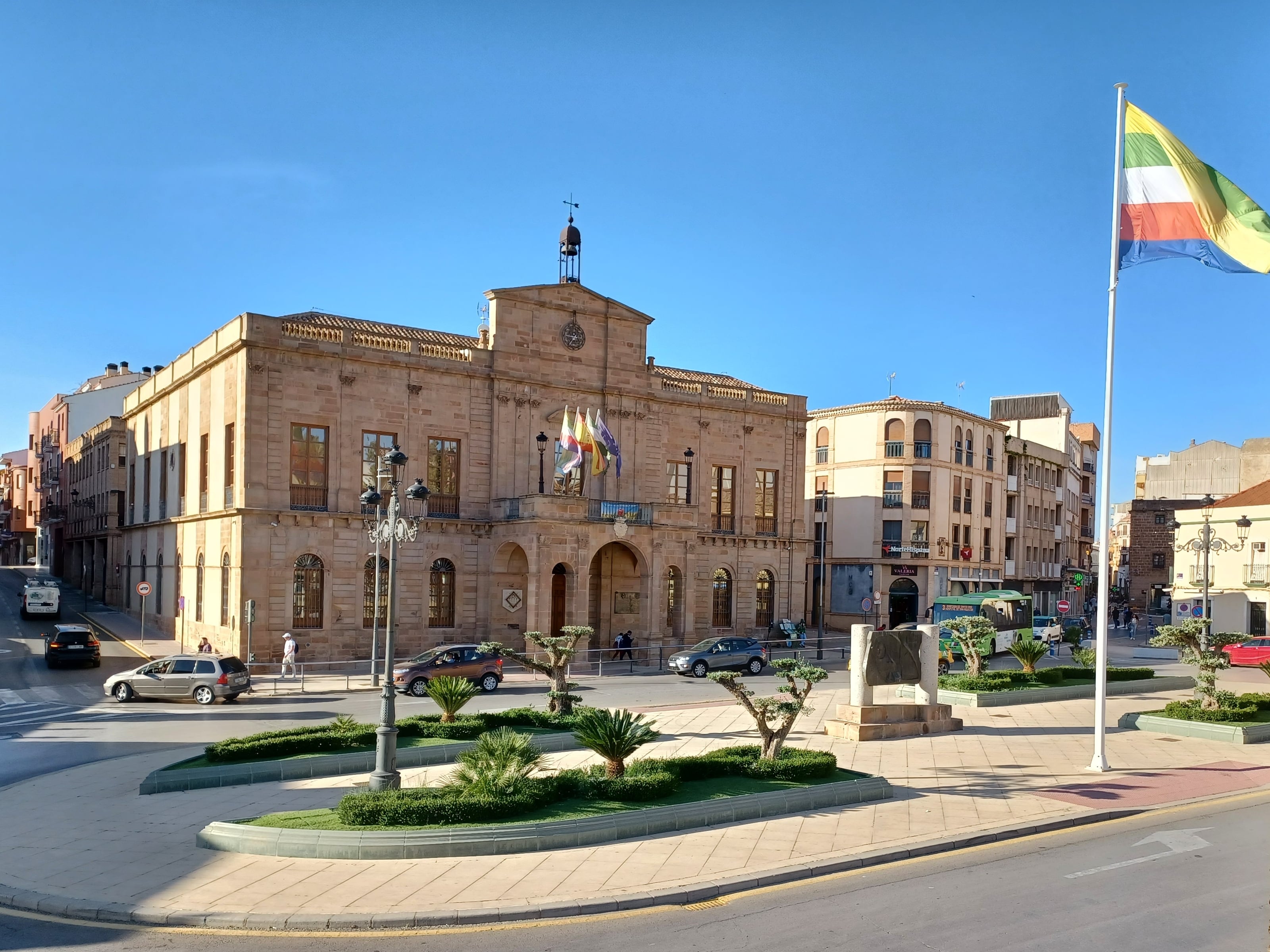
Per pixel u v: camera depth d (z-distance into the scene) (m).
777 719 27.42
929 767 21.02
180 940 11.42
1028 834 16.05
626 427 49.78
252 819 15.71
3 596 70.12
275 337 40.62
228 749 20.11
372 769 20.75
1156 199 20.73
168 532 51.44
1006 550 74.56
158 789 18.86
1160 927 11.68
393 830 14.48
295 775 20.03
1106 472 21.20
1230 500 58.59
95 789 19.44
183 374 48.59
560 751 22.89
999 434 70.88
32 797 18.78
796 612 55.97
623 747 17.16
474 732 22.77
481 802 15.02
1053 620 58.16
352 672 40.41
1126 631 72.12
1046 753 22.70
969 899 12.70
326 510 41.59
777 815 16.80
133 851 14.79
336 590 41.66
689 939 11.31
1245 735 24.08
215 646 42.66
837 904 12.54
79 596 71.38
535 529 42.69
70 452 82.62
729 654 41.16
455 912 11.92
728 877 13.31
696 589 52.16
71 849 14.98
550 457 47.41
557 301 47.88
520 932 11.59
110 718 28.94
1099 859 14.55
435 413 44.44
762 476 55.28
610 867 13.75
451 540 44.53
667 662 45.00
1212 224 20.30
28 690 35.03
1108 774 20.41
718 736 24.78
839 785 17.80
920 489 63.00
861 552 63.69
